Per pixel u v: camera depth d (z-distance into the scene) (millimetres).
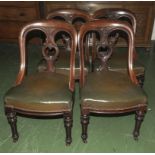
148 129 2078
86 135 1879
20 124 2143
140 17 3270
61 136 2006
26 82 1833
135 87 1798
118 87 1771
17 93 1714
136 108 1751
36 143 1937
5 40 3658
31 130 2076
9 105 1719
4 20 3479
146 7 3193
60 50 2389
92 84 1810
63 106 1677
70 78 1856
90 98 1682
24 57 1865
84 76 1968
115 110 1705
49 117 2215
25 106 1682
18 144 1924
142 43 3461
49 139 1977
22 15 3402
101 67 2008
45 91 1721
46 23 1816
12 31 3568
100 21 1846
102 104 1679
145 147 1892
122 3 3148
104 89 1748
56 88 1755
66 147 1891
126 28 1832
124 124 2137
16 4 3324
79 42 1856
